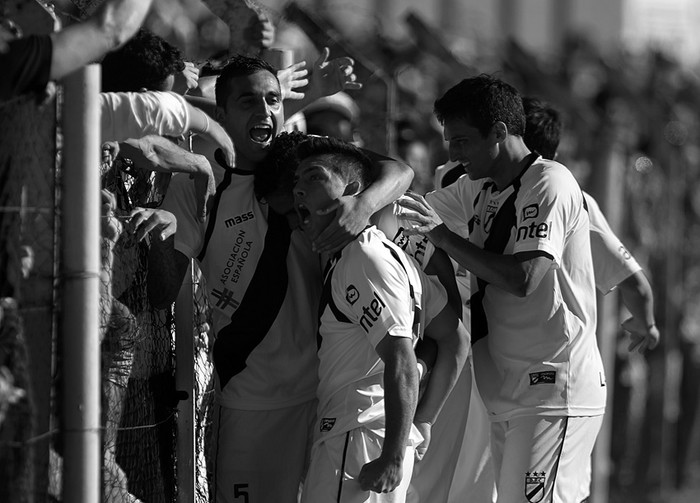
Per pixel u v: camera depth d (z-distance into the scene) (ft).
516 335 51.80
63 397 35.78
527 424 51.57
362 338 44.57
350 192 45.03
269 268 49.24
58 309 36.04
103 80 46.78
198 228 48.57
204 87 56.80
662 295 99.40
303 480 51.29
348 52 73.20
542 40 171.53
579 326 51.98
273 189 48.34
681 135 111.45
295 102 57.57
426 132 88.74
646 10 193.26
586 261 52.54
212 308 50.96
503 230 51.44
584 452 53.11
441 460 53.57
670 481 105.19
